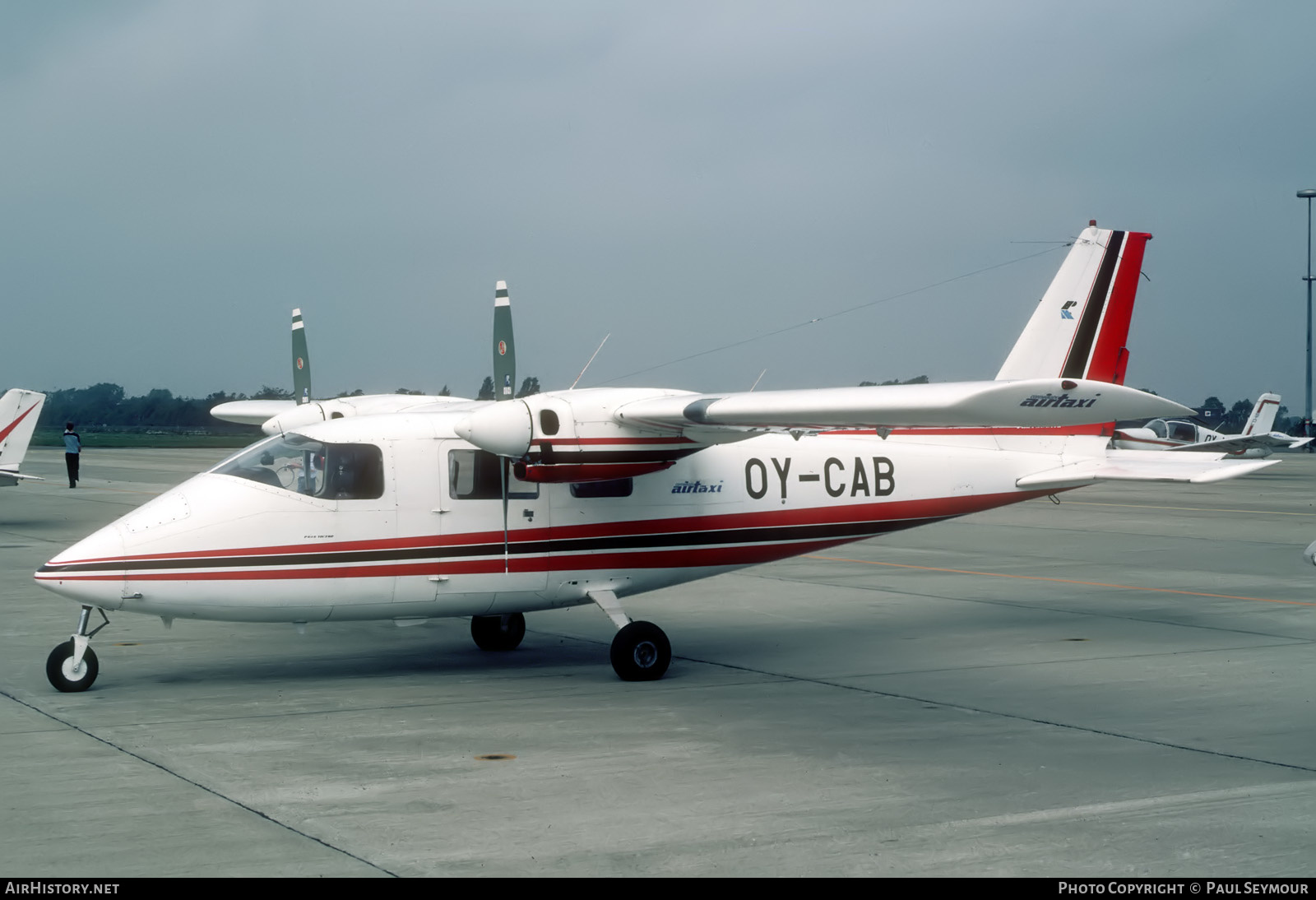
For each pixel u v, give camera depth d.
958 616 13.18
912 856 5.49
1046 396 8.48
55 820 5.95
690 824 5.95
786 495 11.15
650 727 8.05
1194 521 25.86
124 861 5.36
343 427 9.63
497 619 11.13
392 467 9.57
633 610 13.73
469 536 9.79
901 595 14.87
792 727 8.06
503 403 9.50
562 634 12.20
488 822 5.97
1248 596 14.74
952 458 11.95
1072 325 12.56
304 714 8.44
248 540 9.15
